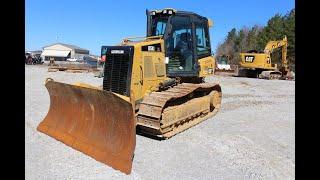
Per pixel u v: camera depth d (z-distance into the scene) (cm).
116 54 867
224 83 2447
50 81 849
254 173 620
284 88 2145
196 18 1038
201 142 797
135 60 848
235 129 930
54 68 3753
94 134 722
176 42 991
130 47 845
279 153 726
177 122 877
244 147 762
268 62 3256
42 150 718
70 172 605
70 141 763
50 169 615
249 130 923
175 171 625
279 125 995
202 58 1077
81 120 773
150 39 952
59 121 835
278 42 3288
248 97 1611
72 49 10144
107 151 671
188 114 925
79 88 743
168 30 941
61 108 844
